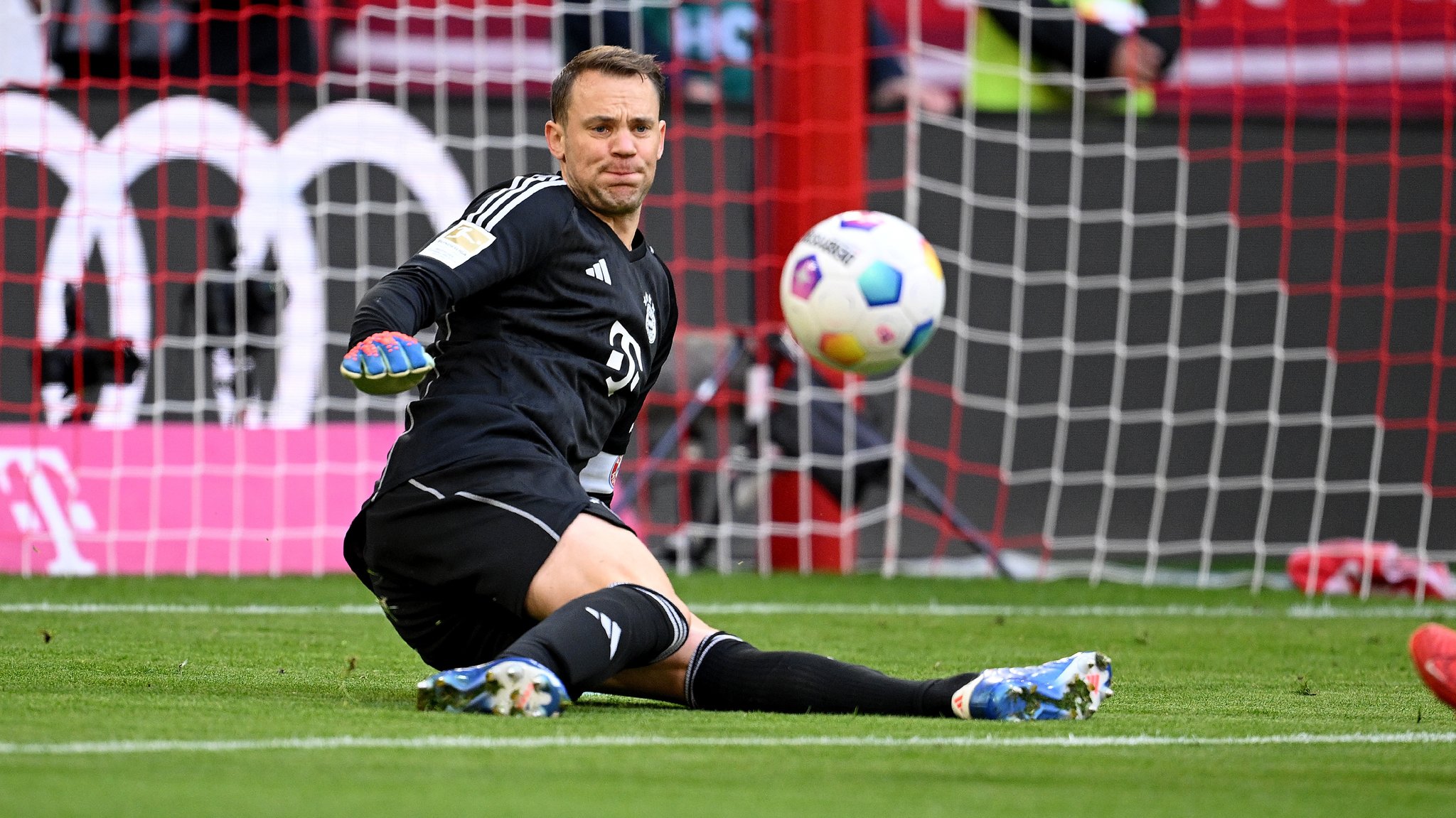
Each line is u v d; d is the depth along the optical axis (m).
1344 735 11.15
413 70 30.27
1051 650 18.73
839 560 29.89
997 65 32.94
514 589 11.47
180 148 29.06
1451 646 10.39
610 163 12.32
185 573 27.58
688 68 31.33
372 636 18.33
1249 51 33.34
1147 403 33.19
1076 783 8.75
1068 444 33.03
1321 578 28.34
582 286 12.28
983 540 28.88
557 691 10.60
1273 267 33.53
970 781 8.73
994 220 33.06
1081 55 31.25
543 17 30.89
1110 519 32.91
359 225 29.81
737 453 30.05
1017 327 31.73
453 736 9.82
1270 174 33.47
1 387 27.91
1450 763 9.89
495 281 11.82
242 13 29.38
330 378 29.25
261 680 13.53
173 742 9.42
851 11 29.62
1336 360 33.47
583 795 8.02
